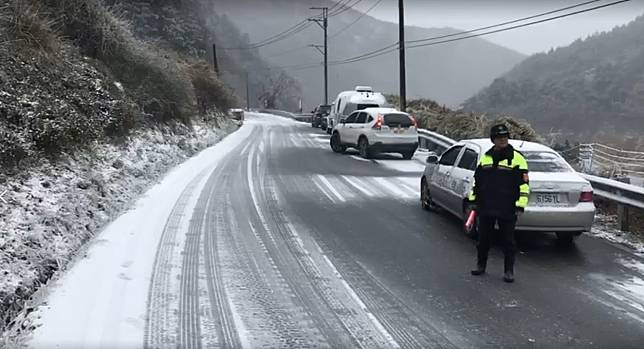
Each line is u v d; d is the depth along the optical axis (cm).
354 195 1202
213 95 3322
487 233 667
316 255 740
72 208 795
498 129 654
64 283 584
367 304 574
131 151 1362
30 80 1045
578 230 784
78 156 1040
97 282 595
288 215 980
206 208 1005
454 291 618
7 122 876
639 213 988
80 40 1566
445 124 2580
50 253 636
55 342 456
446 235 867
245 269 671
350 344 482
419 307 569
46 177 857
